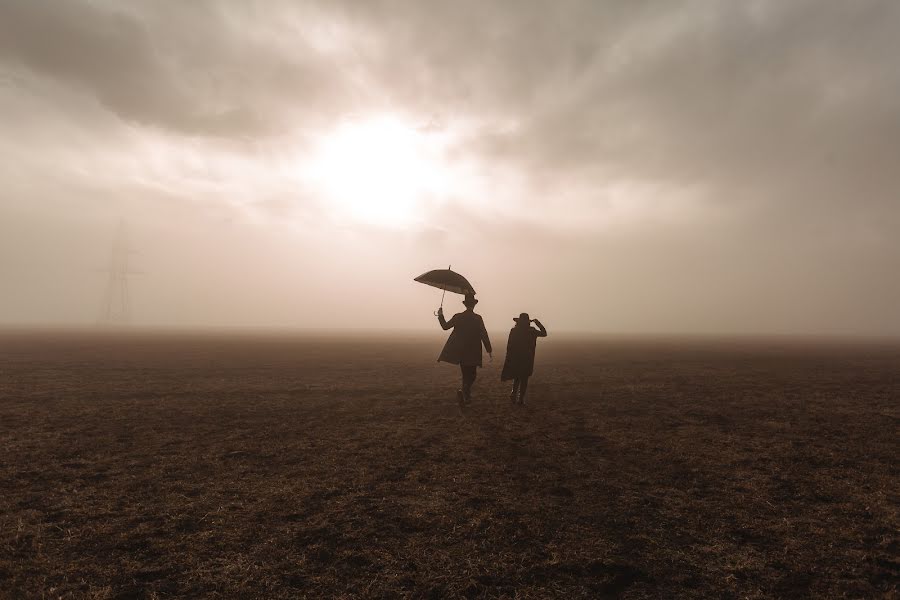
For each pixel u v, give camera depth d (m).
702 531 4.18
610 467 6.07
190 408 9.97
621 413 9.76
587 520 4.39
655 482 5.50
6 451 6.56
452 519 4.37
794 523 4.36
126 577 3.27
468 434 7.83
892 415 9.62
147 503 4.71
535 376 16.78
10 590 3.08
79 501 4.75
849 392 12.82
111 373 15.83
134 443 7.10
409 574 3.37
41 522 4.21
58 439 7.26
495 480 5.52
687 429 8.27
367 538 3.96
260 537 3.95
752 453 6.75
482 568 3.47
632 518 4.45
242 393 12.07
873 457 6.58
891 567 3.57
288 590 3.13
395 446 7.05
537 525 4.26
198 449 6.81
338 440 7.40
